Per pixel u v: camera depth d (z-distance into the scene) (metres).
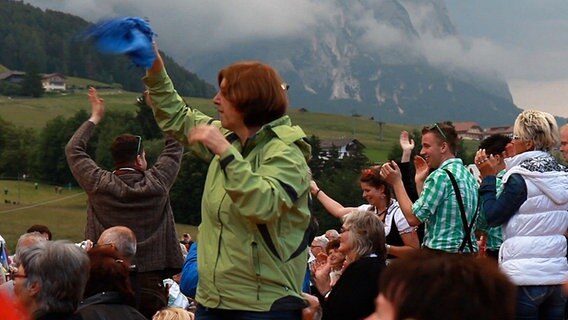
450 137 7.68
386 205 8.41
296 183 4.62
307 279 8.22
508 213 6.70
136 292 6.83
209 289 4.84
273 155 4.66
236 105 4.75
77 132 7.57
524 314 6.62
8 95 179.38
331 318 6.47
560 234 6.70
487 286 2.49
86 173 7.45
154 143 51.47
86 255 5.55
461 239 7.17
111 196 7.38
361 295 6.45
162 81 5.38
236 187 4.42
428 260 2.55
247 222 4.70
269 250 4.71
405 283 2.52
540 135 6.81
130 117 72.06
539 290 6.60
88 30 4.99
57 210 80.56
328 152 79.25
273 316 4.71
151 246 7.48
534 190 6.64
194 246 6.41
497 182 7.38
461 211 7.15
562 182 6.68
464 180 7.21
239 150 4.84
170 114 5.40
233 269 4.72
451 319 2.46
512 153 7.23
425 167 7.89
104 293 5.89
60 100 177.38
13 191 92.75
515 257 6.66
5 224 69.94
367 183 8.44
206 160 5.38
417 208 7.15
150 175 7.57
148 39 5.15
